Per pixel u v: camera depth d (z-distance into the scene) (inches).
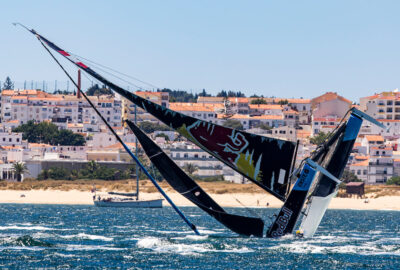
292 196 7613.2
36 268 6875.0
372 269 7101.4
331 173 7785.4
